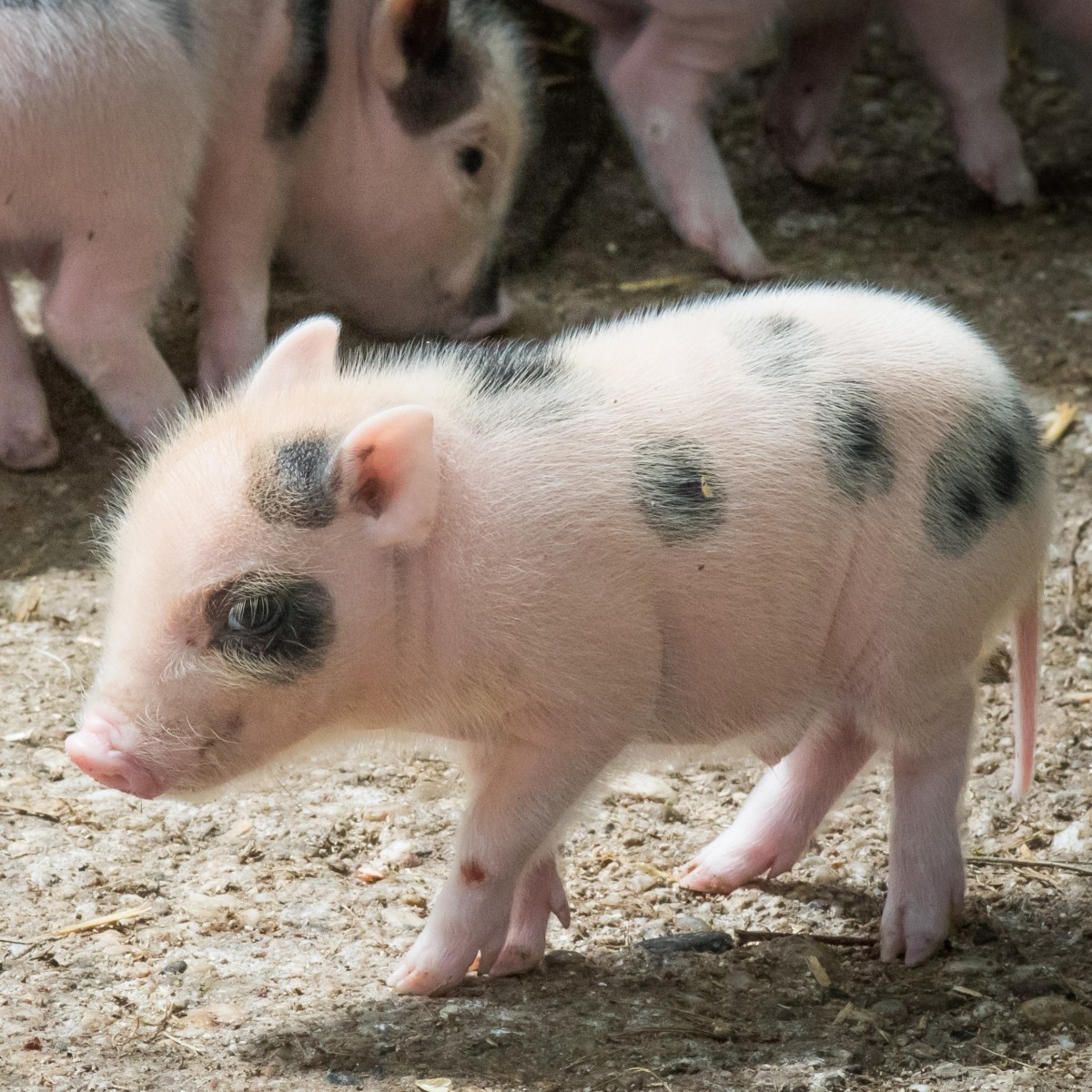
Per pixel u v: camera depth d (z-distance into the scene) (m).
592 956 11.66
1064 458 18.30
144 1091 9.83
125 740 9.81
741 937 11.96
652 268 22.84
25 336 18.53
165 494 10.09
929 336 11.62
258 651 9.95
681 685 11.05
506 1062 10.13
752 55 21.86
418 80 19.17
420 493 9.88
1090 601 16.06
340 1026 10.53
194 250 19.30
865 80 27.95
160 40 16.61
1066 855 13.03
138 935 11.70
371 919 12.02
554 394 10.80
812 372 11.20
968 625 11.48
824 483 10.95
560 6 22.72
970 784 13.98
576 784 10.68
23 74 15.95
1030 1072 10.15
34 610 16.14
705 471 10.67
